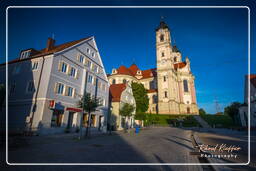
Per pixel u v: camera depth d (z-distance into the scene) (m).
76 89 22.52
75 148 10.00
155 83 71.06
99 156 8.00
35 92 18.45
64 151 8.97
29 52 22.23
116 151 9.42
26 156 7.49
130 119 38.69
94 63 27.48
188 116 53.88
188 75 67.19
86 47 25.72
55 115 18.77
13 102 19.61
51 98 18.28
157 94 65.25
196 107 62.19
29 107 18.17
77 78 22.97
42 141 12.28
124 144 12.31
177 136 19.48
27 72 20.33
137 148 10.63
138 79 75.75
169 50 66.19
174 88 62.47
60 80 19.83
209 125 45.06
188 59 70.38
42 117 16.94
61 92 19.94
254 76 34.78
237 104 43.78
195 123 47.41
